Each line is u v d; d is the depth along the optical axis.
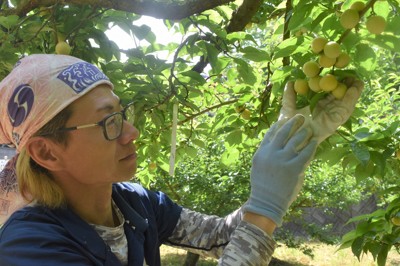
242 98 2.89
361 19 1.72
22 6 2.19
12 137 1.22
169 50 2.70
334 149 2.06
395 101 4.45
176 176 6.18
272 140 1.28
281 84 2.02
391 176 2.90
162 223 1.49
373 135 2.03
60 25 2.26
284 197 1.20
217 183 6.21
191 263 4.74
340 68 1.60
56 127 1.17
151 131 2.98
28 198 1.22
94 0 2.08
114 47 2.35
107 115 1.18
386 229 2.24
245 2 2.61
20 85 1.17
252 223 1.19
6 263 1.05
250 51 2.39
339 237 8.89
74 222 1.16
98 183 1.22
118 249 1.23
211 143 5.82
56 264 1.04
